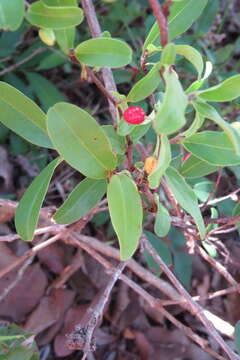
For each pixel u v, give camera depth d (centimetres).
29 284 60
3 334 44
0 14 22
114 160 30
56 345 61
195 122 29
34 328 60
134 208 29
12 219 64
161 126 22
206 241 48
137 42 71
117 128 31
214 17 63
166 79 23
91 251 49
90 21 39
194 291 66
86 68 31
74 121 29
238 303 65
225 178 66
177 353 63
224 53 66
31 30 71
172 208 50
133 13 70
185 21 34
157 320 65
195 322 65
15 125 34
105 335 64
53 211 46
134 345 64
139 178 32
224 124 25
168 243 60
